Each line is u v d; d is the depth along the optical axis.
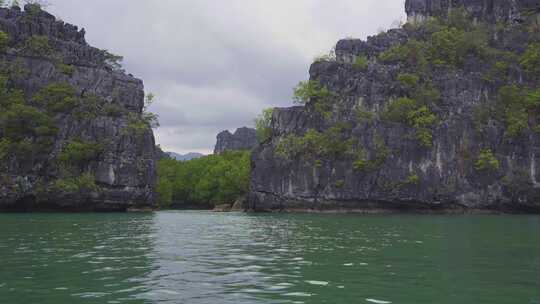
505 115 100.19
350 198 97.50
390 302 14.29
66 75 93.62
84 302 14.00
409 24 128.88
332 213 96.44
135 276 18.11
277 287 16.30
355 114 103.88
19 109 84.19
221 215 82.75
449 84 104.19
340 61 116.19
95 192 85.69
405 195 94.56
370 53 119.31
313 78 113.69
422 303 14.20
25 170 83.06
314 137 101.25
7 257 22.92
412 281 17.42
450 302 14.35
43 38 96.00
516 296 15.19
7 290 15.52
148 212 96.06
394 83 105.38
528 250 27.27
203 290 15.75
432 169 95.50
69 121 88.88
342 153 99.38
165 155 179.50
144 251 25.97
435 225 52.19
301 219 67.31
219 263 21.67
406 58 113.19
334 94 108.31
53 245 28.34
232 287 16.25
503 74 108.19
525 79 107.69
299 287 16.30
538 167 94.19
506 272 19.44
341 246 29.28
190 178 150.62
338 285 16.67
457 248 28.20
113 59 105.62
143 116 101.88
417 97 102.31
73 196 83.88
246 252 25.95
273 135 108.06
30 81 91.25
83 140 88.19
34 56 93.38
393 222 58.75
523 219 67.50
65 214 75.19
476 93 103.44
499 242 32.09
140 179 90.19
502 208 95.25
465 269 20.17
